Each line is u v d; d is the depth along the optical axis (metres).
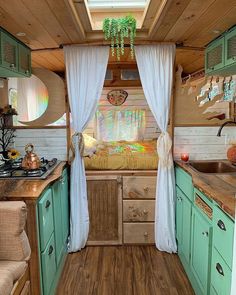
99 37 2.32
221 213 1.51
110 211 2.80
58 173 2.23
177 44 2.49
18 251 1.47
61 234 2.43
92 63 2.55
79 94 2.60
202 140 2.76
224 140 2.76
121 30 2.14
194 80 2.74
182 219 2.47
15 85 2.78
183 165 2.49
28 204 1.66
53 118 2.76
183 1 1.55
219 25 1.95
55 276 2.16
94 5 1.95
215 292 1.62
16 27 1.92
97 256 2.66
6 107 2.62
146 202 2.78
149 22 2.05
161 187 2.66
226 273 1.44
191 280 2.19
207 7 1.63
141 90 3.47
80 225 2.71
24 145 2.79
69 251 2.71
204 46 2.53
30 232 1.70
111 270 2.43
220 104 2.73
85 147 2.85
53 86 2.71
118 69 3.05
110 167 2.79
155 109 2.61
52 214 2.07
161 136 2.64
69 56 2.53
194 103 2.72
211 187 1.78
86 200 2.72
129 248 2.80
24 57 2.38
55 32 2.09
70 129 2.76
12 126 2.74
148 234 2.82
